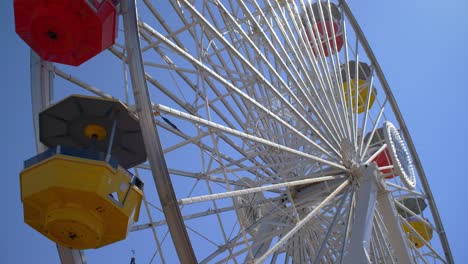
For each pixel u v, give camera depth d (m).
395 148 19.34
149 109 10.81
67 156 11.54
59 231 11.58
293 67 17.19
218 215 13.84
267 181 17.06
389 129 19.69
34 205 11.71
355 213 16.78
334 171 17.77
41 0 12.06
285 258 18.42
